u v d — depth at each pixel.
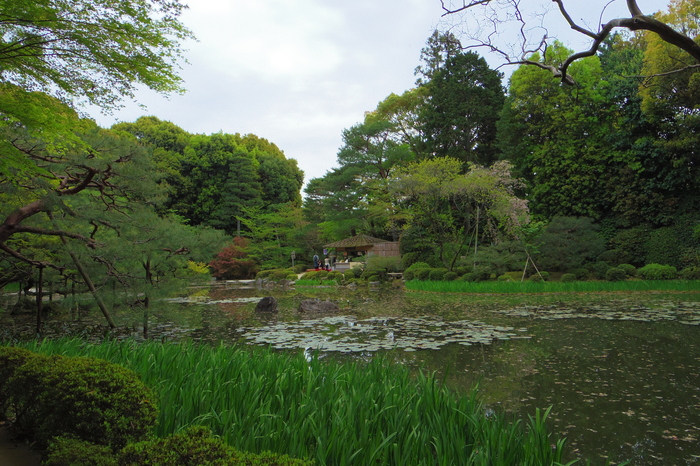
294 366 4.46
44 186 6.55
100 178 8.09
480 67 29.16
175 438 2.08
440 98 29.00
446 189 20.31
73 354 4.80
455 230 23.80
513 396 5.04
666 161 20.69
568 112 23.36
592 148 22.66
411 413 3.22
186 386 3.49
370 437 2.88
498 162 23.09
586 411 4.56
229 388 3.50
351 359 6.74
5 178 6.19
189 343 5.26
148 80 4.98
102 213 7.95
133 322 9.66
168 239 8.60
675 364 6.32
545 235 19.56
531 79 24.80
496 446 2.89
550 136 25.20
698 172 19.62
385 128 30.34
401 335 8.64
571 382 5.54
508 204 20.12
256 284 26.66
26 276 9.51
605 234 22.47
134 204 8.67
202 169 40.72
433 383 3.75
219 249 9.40
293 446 2.69
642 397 4.98
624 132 21.73
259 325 10.27
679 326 9.14
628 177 21.61
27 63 4.45
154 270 9.96
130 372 2.95
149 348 4.77
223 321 11.02
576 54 4.27
